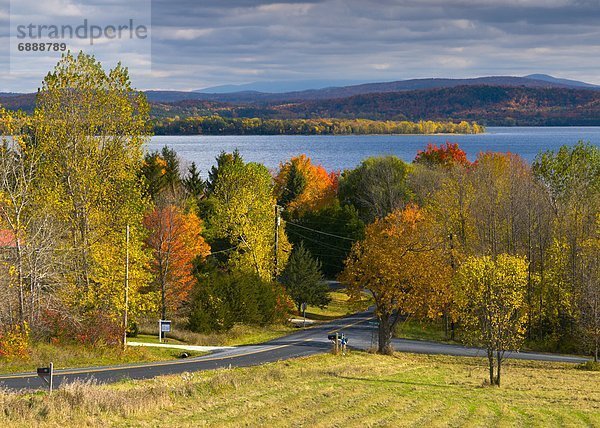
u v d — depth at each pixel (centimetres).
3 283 4081
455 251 5984
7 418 2300
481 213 7038
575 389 3912
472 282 4150
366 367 4266
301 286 7025
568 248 6425
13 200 4228
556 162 8738
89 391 2658
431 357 5162
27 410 2388
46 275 4309
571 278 6212
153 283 5812
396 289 4984
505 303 4041
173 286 5909
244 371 3706
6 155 4534
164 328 5134
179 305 6253
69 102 4569
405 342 5875
